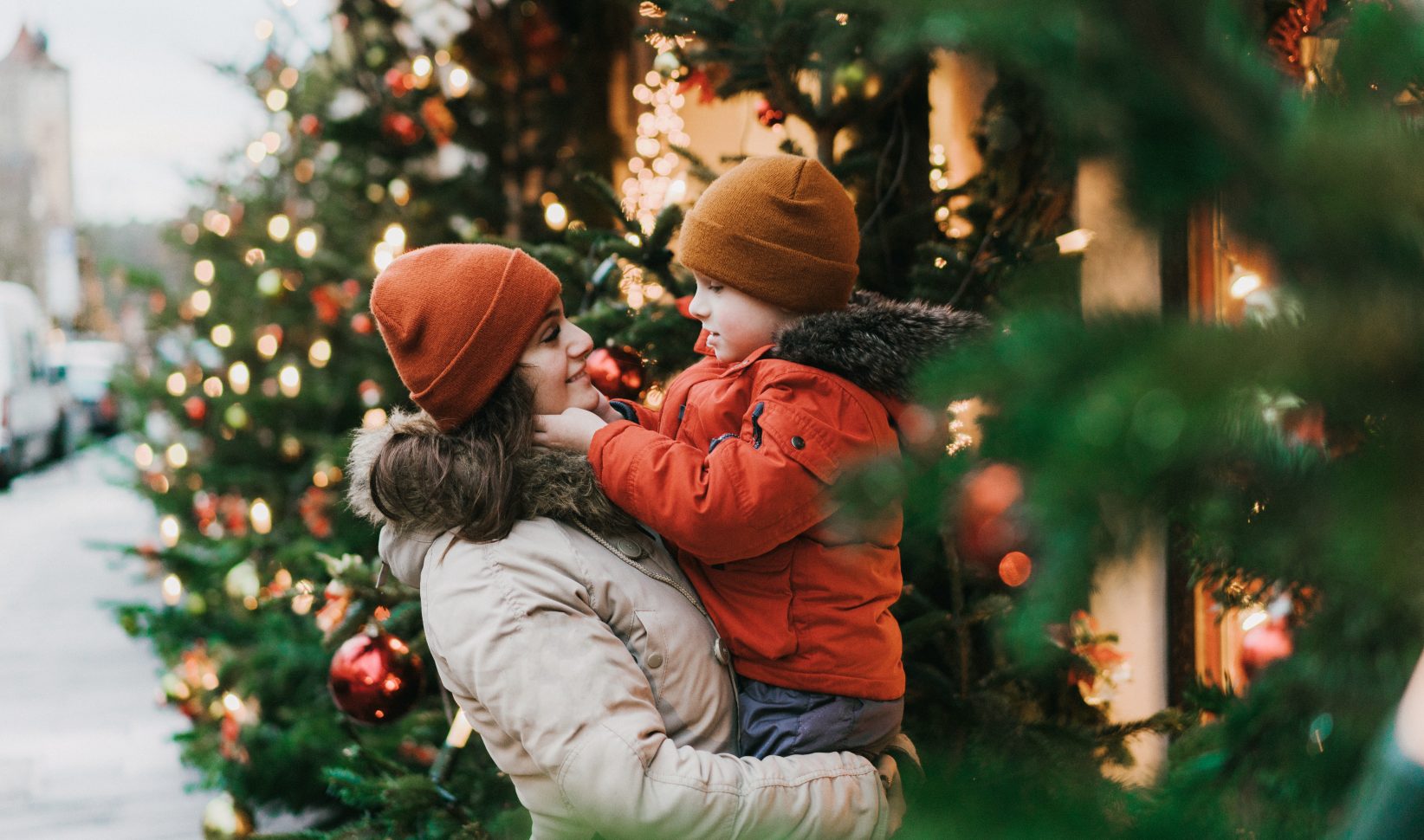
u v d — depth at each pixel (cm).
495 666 130
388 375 416
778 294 145
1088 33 39
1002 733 174
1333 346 38
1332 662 58
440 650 136
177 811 397
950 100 301
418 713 269
